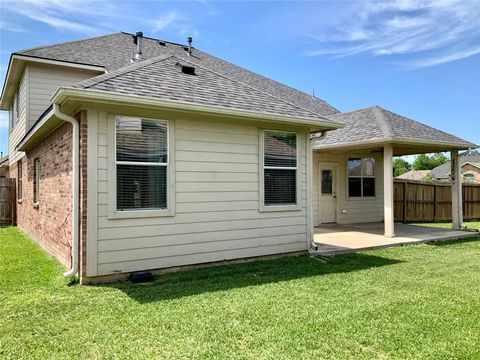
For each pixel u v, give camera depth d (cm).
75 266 562
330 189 1308
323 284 555
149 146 611
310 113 800
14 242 987
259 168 742
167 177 627
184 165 646
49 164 818
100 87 548
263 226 745
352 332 374
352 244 896
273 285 549
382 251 848
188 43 1494
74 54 1122
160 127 624
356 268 670
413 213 1532
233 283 562
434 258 765
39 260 721
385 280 580
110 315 421
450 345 345
